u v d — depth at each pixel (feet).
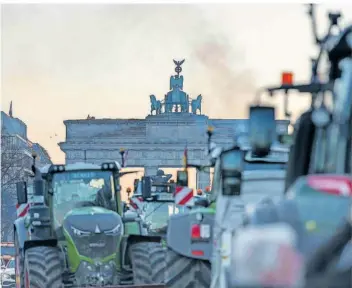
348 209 42.24
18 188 185.16
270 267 41.24
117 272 172.76
